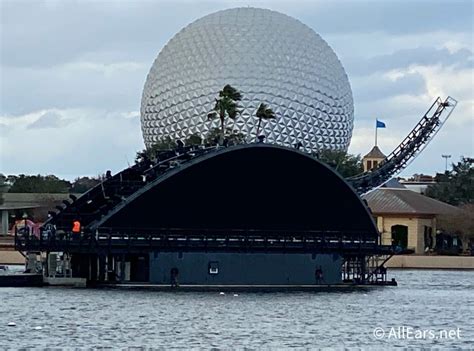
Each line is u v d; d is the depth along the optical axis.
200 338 109.44
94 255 178.38
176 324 120.12
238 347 103.81
